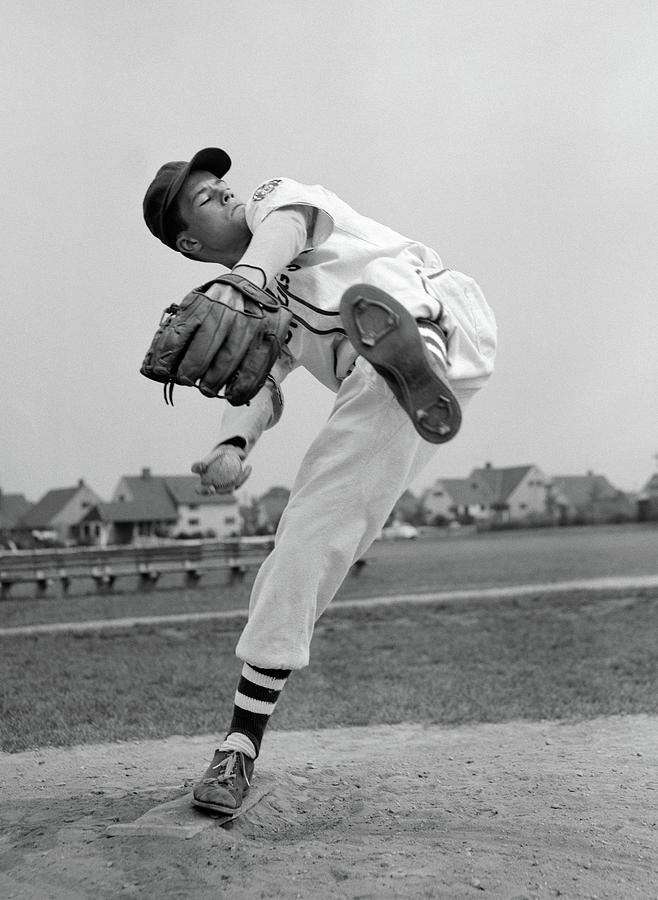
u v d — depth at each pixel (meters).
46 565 19.59
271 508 69.81
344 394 2.55
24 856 2.42
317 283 2.56
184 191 2.58
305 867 2.27
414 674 7.00
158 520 60.31
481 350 2.51
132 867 2.29
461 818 2.71
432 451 2.71
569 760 3.67
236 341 2.20
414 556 32.88
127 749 4.18
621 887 2.15
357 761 3.82
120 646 9.32
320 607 2.60
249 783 2.67
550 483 75.88
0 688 6.32
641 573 19.67
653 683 6.18
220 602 15.70
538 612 12.11
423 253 2.63
